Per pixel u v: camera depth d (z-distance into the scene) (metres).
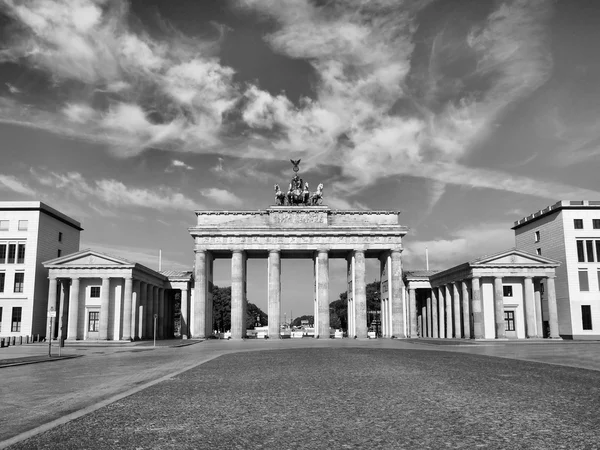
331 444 16.14
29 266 114.62
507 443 16.09
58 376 38.47
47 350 75.62
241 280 126.19
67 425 19.19
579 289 117.25
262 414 21.11
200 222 129.38
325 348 75.19
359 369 39.91
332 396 25.70
